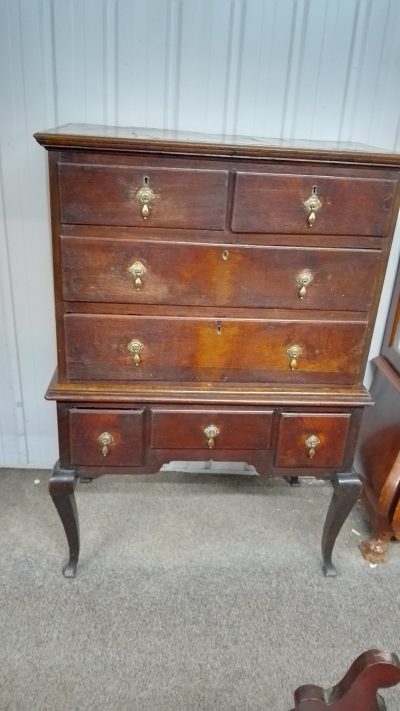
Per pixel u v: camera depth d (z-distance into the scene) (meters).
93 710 1.14
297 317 1.19
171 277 1.12
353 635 1.34
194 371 1.22
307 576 1.52
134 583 1.46
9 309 1.68
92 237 1.08
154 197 1.05
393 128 1.55
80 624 1.33
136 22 1.39
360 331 1.22
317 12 1.41
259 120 1.52
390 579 1.53
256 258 1.12
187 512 1.76
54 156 1.02
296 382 1.26
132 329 1.17
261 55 1.44
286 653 1.29
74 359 1.19
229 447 1.30
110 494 1.82
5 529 1.63
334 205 1.09
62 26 1.38
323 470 1.36
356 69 1.48
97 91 1.46
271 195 1.07
